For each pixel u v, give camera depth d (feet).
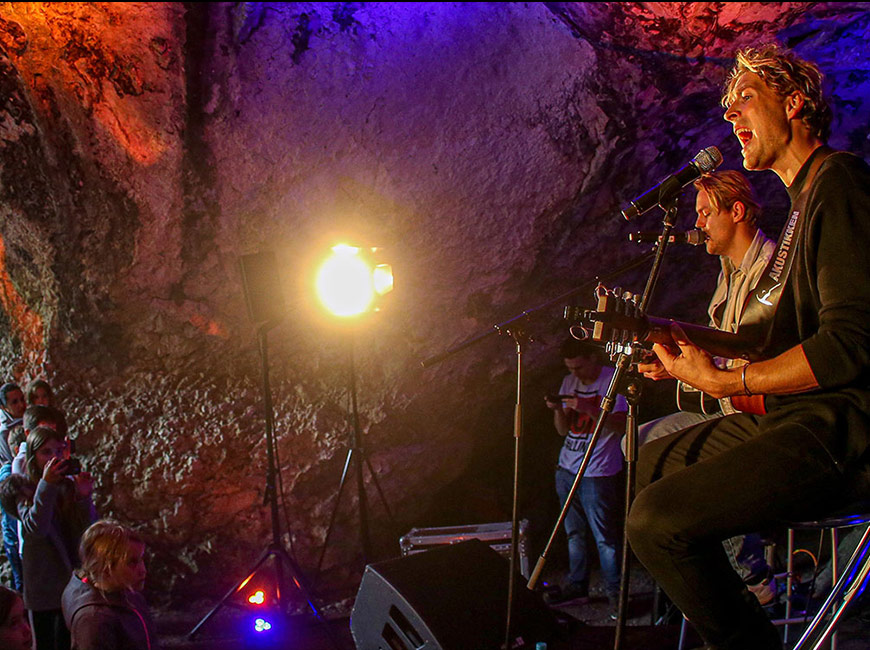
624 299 6.51
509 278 15.84
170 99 13.79
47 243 14.94
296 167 14.55
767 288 6.56
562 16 13.35
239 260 14.32
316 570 16.70
